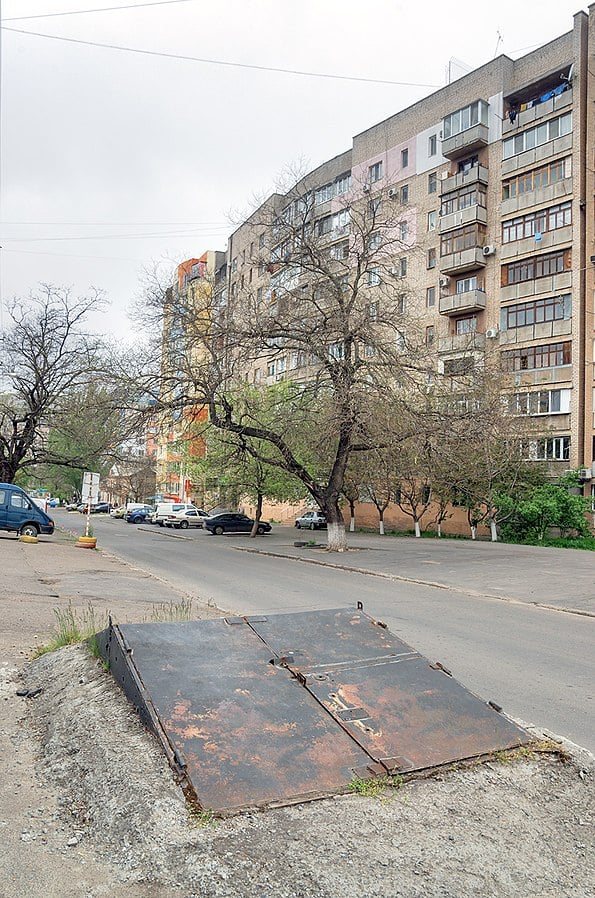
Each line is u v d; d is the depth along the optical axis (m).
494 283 40.59
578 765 4.41
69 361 36.25
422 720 4.48
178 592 14.80
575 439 35.50
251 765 3.81
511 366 35.41
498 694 7.00
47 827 3.69
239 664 4.86
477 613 12.86
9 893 3.11
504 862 3.38
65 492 89.19
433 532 42.69
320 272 24.91
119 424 25.02
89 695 5.00
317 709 4.41
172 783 3.68
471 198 41.41
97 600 12.53
